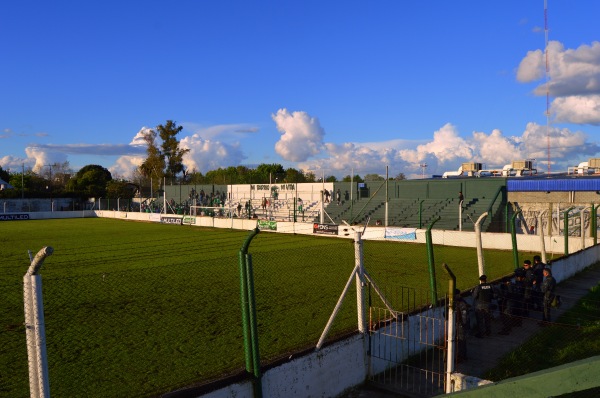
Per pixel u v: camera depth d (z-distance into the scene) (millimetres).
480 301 10789
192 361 9250
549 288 12133
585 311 13336
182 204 61375
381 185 44719
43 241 31781
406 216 39438
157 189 77062
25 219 55406
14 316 12492
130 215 55156
